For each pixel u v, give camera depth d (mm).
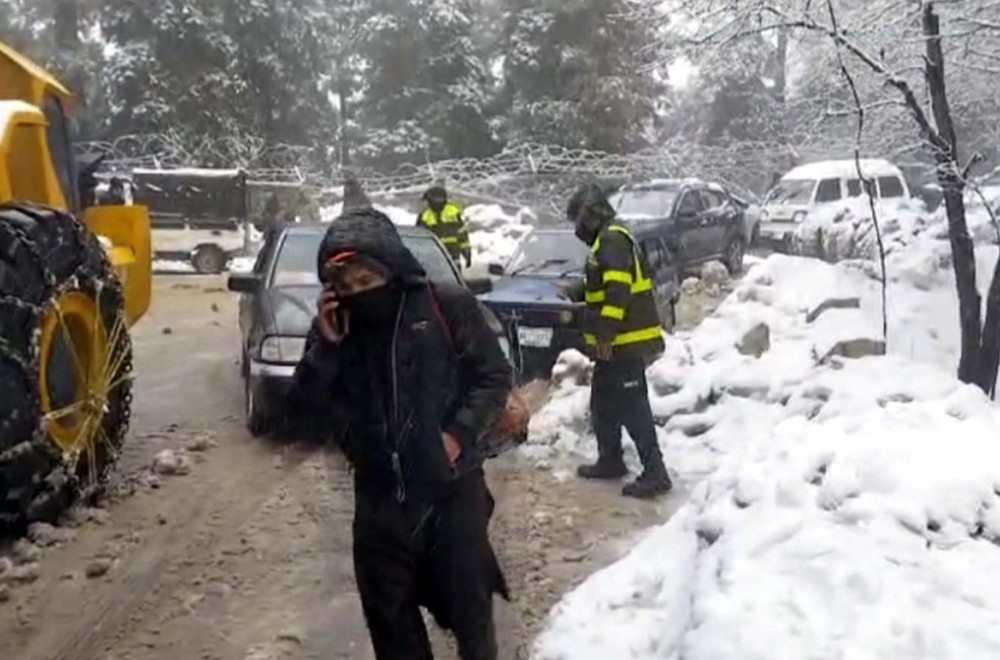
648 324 7148
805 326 10320
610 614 4867
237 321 16188
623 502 6992
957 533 4188
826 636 3596
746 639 3646
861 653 3439
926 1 10242
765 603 3848
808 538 4188
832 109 12039
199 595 5508
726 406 8508
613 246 7055
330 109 40219
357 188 14227
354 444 3736
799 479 4699
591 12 38094
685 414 8539
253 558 6031
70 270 6574
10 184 7039
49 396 6430
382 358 3662
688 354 9570
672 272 14383
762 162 35469
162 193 23531
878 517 4246
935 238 15742
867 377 7293
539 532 6387
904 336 12234
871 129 12156
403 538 3711
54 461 6324
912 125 11852
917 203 22422
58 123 7996
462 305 3775
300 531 6469
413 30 38875
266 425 8609
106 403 7016
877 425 5254
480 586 3771
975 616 3592
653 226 17828
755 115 39031
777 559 4141
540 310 10734
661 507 6895
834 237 20422
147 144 32844
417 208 33062
